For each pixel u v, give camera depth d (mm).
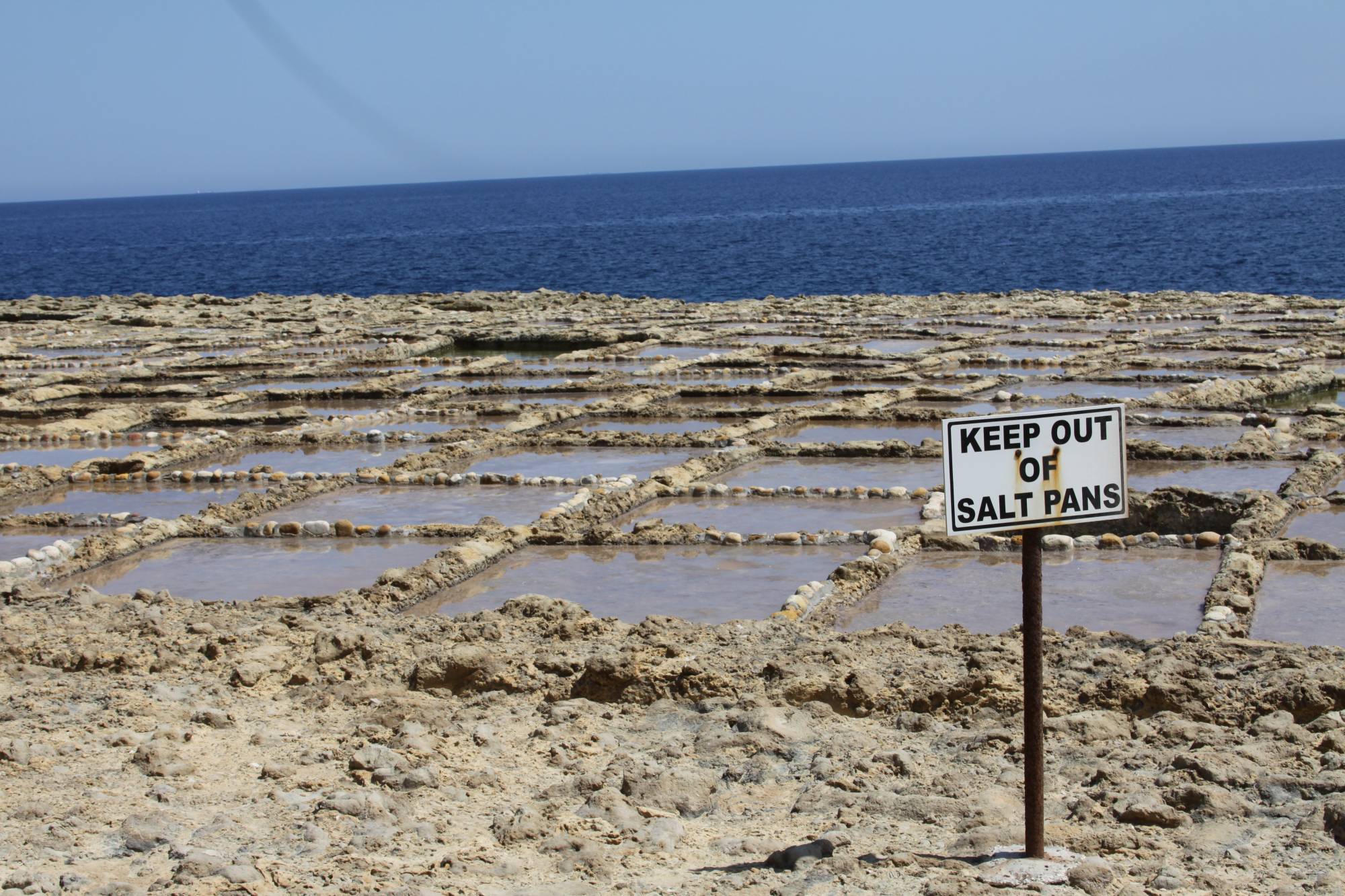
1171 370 24125
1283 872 6051
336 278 74688
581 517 14422
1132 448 16781
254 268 85125
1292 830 6480
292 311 40438
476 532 13820
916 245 82250
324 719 8703
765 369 25594
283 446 20234
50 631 10500
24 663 9867
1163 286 53656
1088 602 11086
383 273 77375
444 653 9484
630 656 9078
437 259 87250
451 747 8156
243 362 29281
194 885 6148
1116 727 7902
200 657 9875
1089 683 8438
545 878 6332
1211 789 6797
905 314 34062
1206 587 11336
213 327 37406
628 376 25688
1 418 23703
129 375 27828
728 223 121000
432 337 32594
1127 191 154750
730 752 7953
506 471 17719
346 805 7113
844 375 24375
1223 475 15688
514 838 6766
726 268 70750
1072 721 7926
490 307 39719
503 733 8422
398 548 13906
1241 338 27578
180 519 14984
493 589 12242
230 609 11258
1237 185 157375
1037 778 6129
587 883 6242
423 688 9250
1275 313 31094
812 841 6582
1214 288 52156
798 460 17578
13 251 123562
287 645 10016
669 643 9680
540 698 9023
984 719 8242
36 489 17547
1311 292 49438
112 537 14094
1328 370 22516
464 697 9156
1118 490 5926
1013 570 12062
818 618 10750
